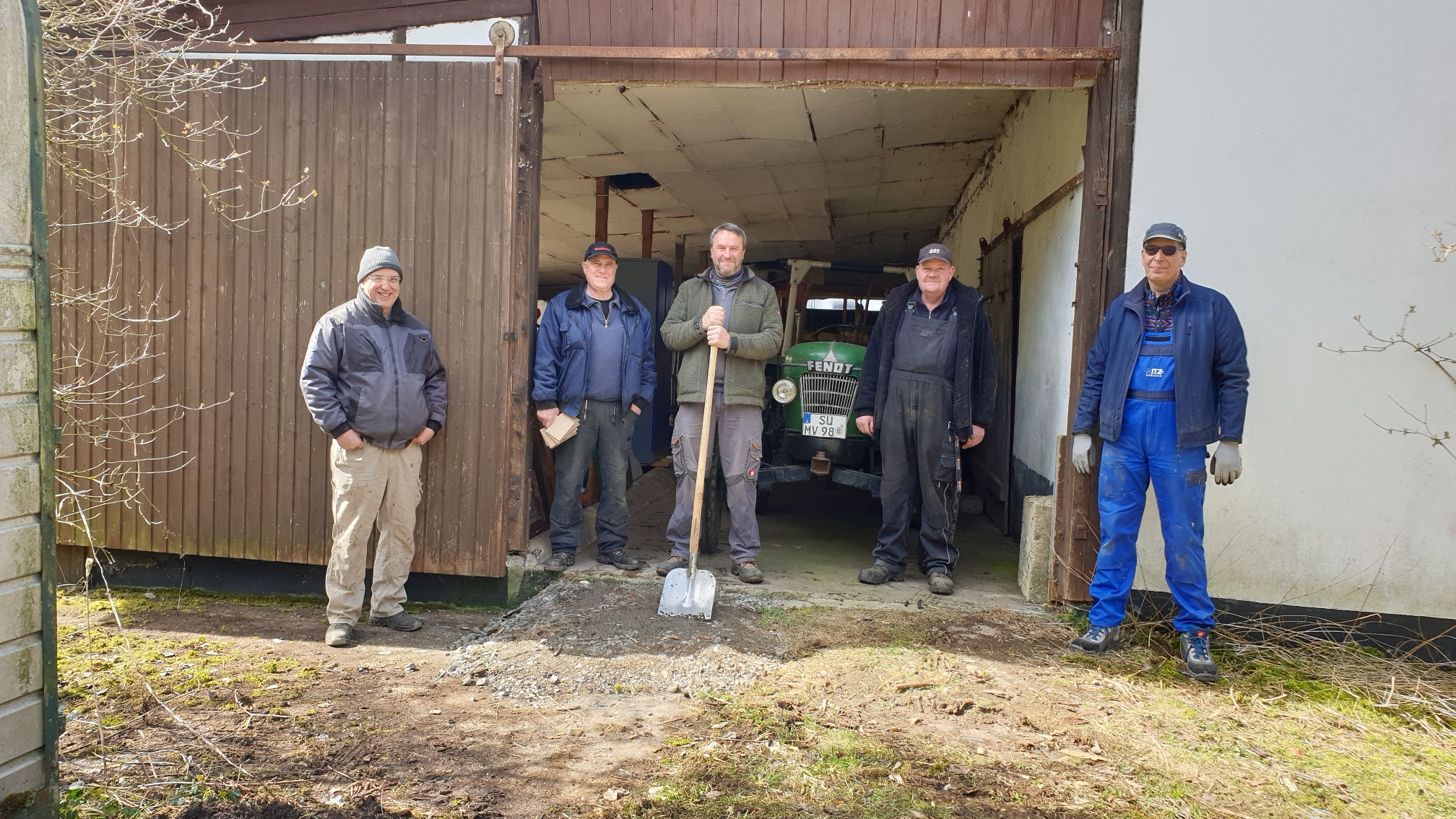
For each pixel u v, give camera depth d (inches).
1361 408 139.5
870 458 193.8
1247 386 124.6
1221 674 127.9
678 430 163.6
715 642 133.7
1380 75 136.1
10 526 70.3
